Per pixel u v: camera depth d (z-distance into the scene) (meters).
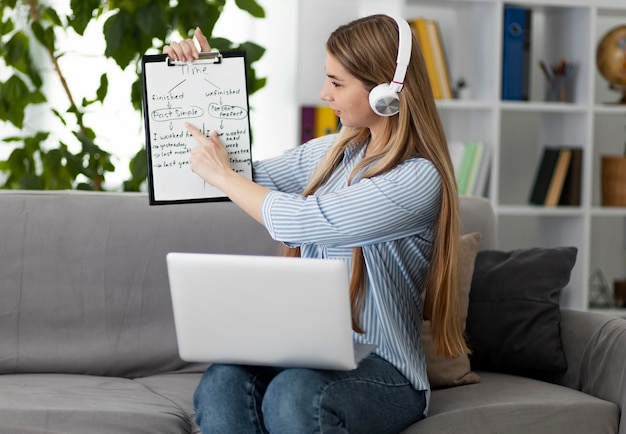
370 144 1.96
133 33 2.76
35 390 1.99
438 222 1.87
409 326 1.88
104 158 2.86
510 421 1.89
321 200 1.81
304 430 1.62
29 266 2.24
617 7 3.61
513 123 3.89
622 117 4.01
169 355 2.29
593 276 4.01
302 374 1.66
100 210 2.30
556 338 2.21
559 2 3.55
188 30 2.79
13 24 3.03
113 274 2.28
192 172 1.94
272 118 3.92
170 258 1.67
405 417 1.79
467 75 3.71
